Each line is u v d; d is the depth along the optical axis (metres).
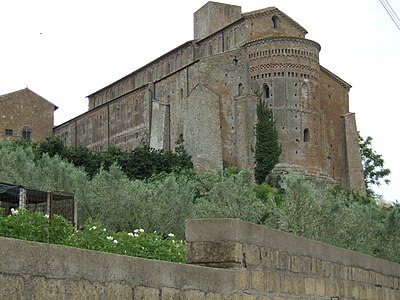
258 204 48.25
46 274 5.77
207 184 65.62
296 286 11.52
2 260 5.32
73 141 127.62
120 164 90.62
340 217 42.16
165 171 92.25
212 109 99.75
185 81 103.38
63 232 14.95
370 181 117.38
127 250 14.44
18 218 14.56
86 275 6.25
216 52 109.25
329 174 104.38
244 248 9.59
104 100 134.00
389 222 45.56
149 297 7.21
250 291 9.66
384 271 17.44
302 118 98.81
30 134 123.81
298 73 99.50
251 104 99.62
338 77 109.06
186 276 8.01
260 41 100.56
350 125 108.69
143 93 110.38
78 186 44.81
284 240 11.18
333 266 13.62
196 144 97.69
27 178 45.53
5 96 122.44
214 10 114.56
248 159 98.44
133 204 41.72
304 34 109.25
